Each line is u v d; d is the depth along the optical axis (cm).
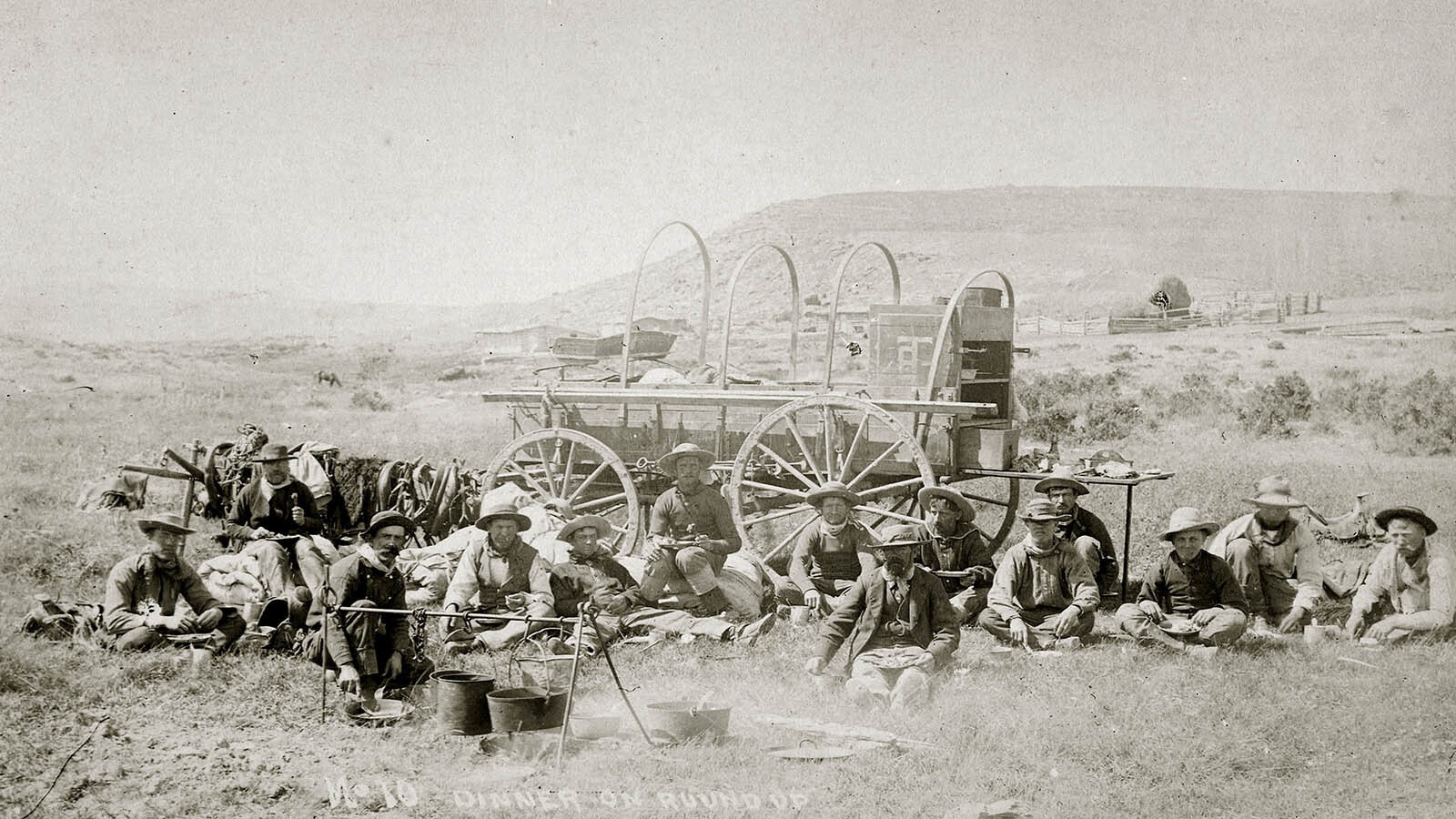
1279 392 2448
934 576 683
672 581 827
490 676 646
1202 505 1269
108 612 702
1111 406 2414
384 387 3453
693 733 565
